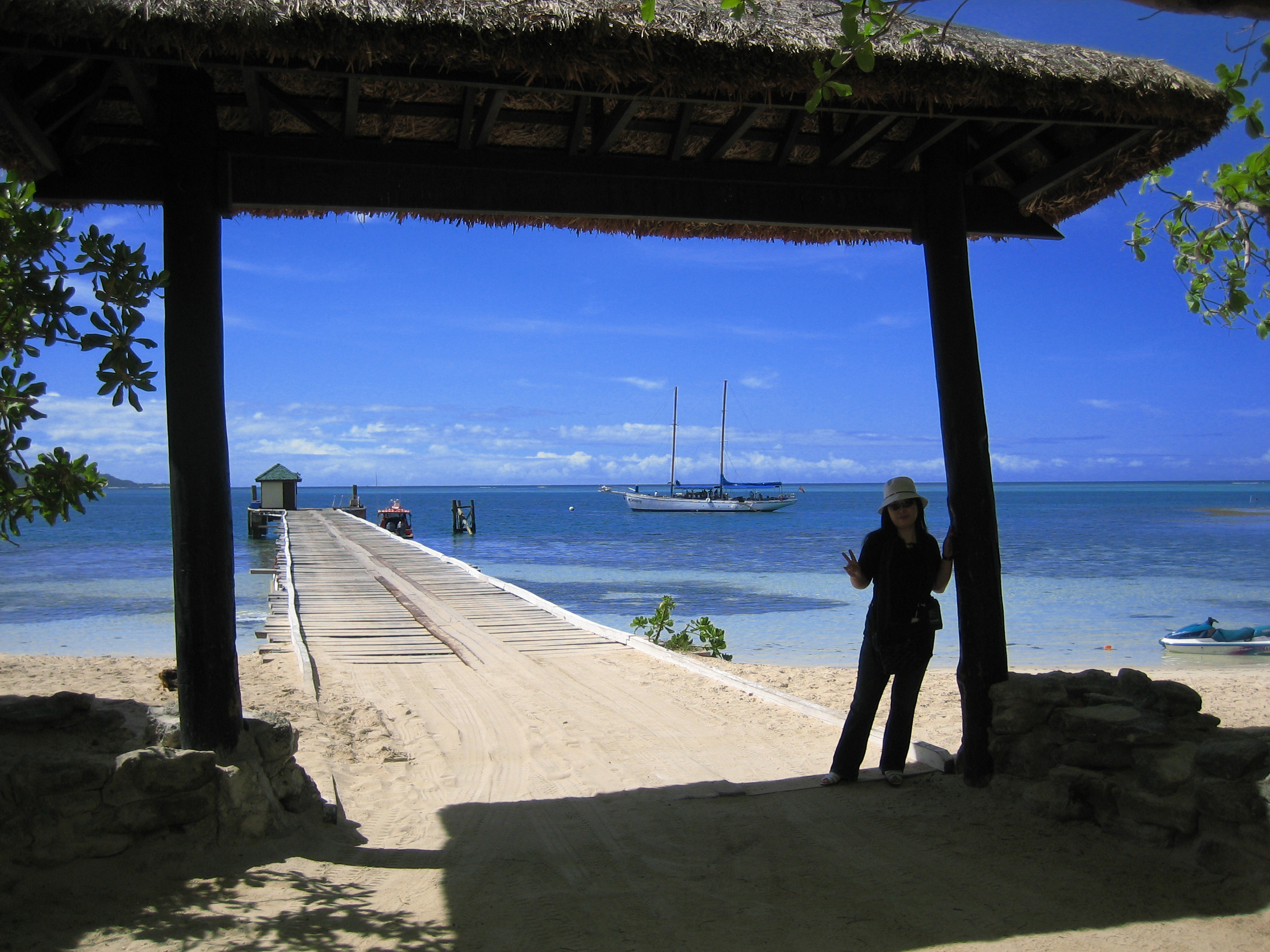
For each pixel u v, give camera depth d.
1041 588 21.05
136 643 13.13
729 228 5.23
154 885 3.11
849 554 4.51
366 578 17.00
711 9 3.78
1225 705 7.32
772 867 3.50
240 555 32.12
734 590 20.88
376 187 4.35
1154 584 21.67
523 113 4.54
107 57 3.31
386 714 6.74
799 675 9.02
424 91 4.31
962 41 3.99
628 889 3.30
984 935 2.82
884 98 3.99
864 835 3.81
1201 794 3.19
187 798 3.35
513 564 28.61
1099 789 3.62
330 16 3.21
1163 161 4.55
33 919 2.78
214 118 3.83
